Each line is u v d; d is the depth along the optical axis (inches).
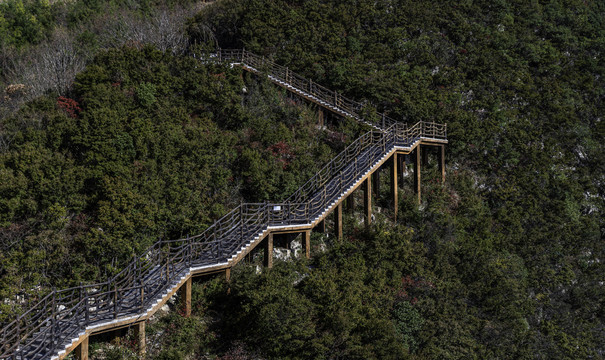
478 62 1489.9
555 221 1211.2
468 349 829.2
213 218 825.5
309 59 1333.7
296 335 669.3
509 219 1173.7
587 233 1211.9
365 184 985.5
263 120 1051.9
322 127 1186.0
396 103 1272.1
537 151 1327.5
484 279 971.9
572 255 1169.4
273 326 670.5
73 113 916.0
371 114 1181.1
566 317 1019.9
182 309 697.0
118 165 786.8
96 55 1112.8
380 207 1071.0
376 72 1337.4
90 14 1609.3
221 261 729.0
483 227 1122.0
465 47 1546.5
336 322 697.0
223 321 713.6
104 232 703.7
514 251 1114.7
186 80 1053.8
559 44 1737.2
